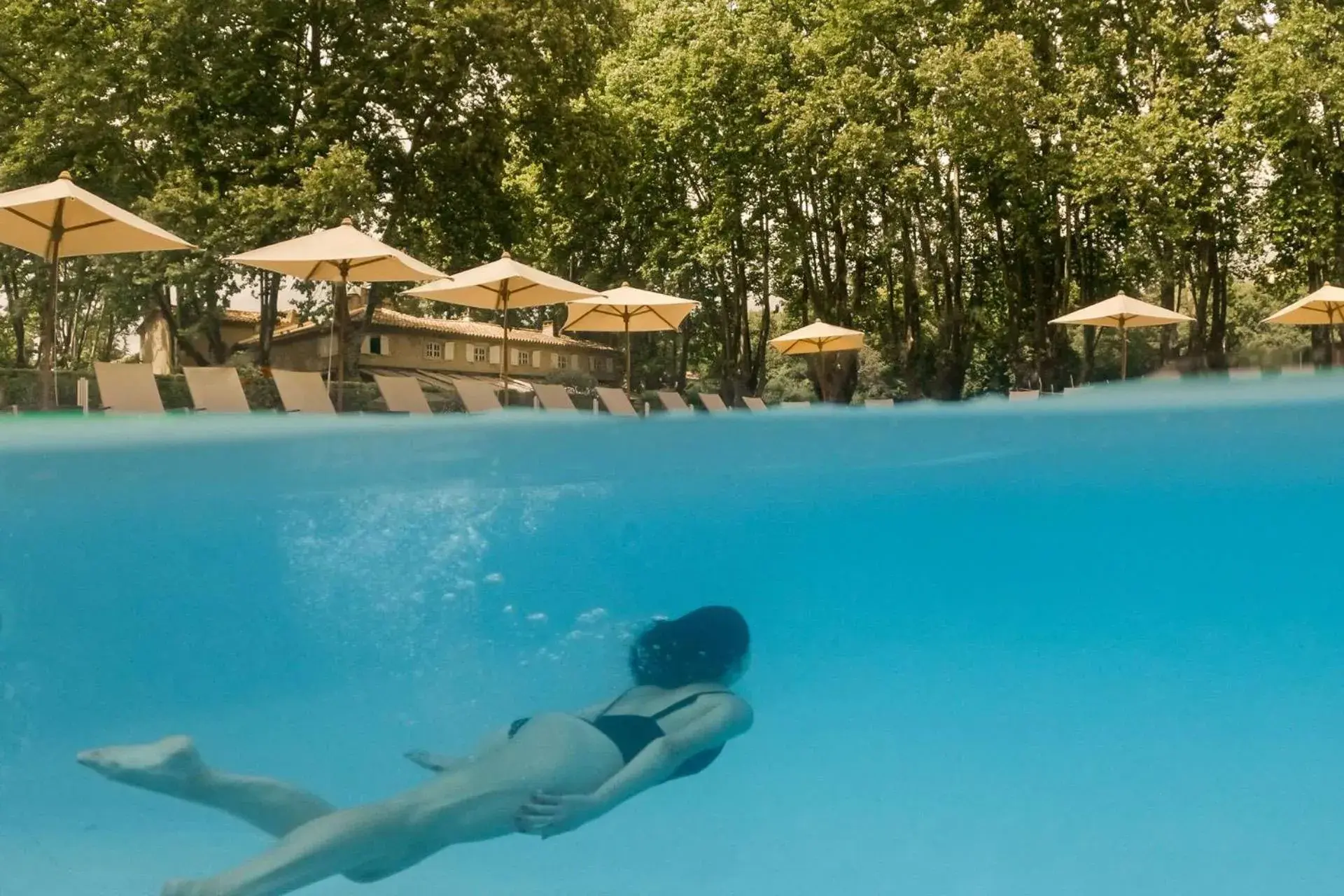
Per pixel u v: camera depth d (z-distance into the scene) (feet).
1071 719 15.12
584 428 28.09
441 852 9.96
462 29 72.08
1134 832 11.57
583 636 17.51
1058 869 10.68
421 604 19.01
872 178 88.17
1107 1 81.61
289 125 75.56
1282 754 13.93
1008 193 85.71
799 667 17.22
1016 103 76.43
